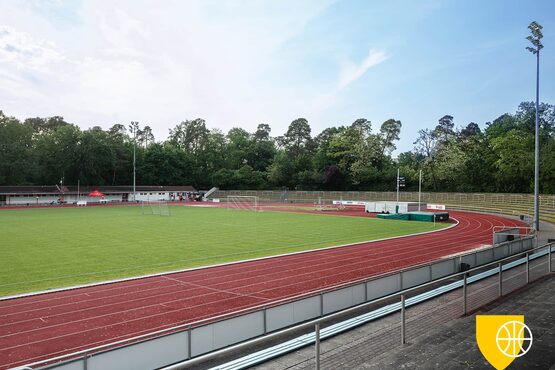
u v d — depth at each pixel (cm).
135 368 852
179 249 2694
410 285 1575
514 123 8688
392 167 9588
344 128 11369
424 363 780
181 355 927
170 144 12100
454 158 7794
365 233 3559
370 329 1112
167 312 1384
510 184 7206
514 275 1536
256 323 1073
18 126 8419
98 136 9650
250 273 1970
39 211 6184
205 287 1711
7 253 2531
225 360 971
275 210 6644
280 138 12925
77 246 2802
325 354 916
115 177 10262
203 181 11488
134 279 1853
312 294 1231
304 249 2688
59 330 1215
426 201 7631
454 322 1033
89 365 779
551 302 1193
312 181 10088
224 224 4303
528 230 3581
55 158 8875
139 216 5266
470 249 2686
